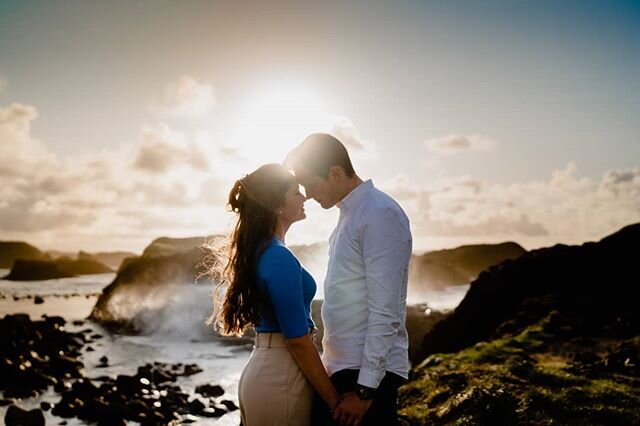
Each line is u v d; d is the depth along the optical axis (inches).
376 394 141.6
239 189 147.6
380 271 137.3
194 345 1039.6
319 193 149.8
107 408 497.0
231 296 144.8
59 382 637.3
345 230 145.9
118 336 1226.0
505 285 737.6
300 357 137.5
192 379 703.1
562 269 717.3
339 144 149.2
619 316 531.2
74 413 502.9
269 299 141.2
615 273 673.0
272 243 143.2
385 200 143.0
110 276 5349.4
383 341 136.2
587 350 418.9
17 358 797.2
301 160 148.8
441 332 780.0
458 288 2443.4
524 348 432.1
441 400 304.3
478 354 392.5
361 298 143.6
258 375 141.9
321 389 138.1
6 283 3932.1
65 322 1444.4
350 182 148.4
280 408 140.3
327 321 148.6
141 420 492.1
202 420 498.3
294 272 138.6
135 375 697.0
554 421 250.2
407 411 301.4
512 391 283.4
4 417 498.0
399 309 140.6
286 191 146.3
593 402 267.7
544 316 568.7
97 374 759.7
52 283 4055.1
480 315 739.4
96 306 1594.5
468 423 261.6
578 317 543.2
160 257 1562.5
